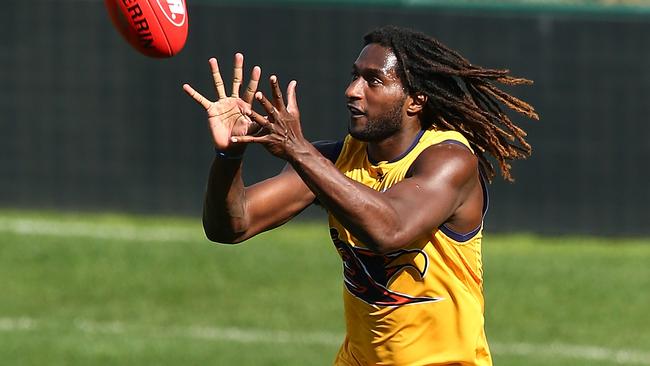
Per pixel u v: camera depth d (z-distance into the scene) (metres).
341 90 51.62
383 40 18.61
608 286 44.69
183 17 19.33
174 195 52.94
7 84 52.75
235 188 19.28
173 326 39.12
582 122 51.16
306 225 52.75
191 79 52.41
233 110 17.94
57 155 52.91
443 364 19.28
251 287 43.47
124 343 36.81
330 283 44.03
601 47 50.94
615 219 51.53
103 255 46.34
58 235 49.00
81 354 35.44
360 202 16.70
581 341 38.72
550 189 51.47
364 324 19.66
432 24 51.22
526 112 19.86
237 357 35.53
